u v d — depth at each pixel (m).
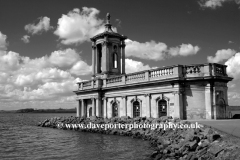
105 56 44.81
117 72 45.69
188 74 30.31
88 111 47.12
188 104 30.05
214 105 29.00
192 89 30.03
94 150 22.81
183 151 17.31
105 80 42.56
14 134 41.09
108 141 27.28
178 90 30.08
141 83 34.66
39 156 21.77
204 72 29.52
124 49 47.12
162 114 32.72
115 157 19.73
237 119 28.75
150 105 34.12
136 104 36.88
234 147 13.85
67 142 28.67
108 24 46.97
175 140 20.70
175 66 30.61
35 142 30.34
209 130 17.88
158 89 32.81
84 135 33.88
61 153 22.55
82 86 47.62
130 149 22.39
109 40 45.44
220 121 24.92
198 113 29.50
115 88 39.72
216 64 29.64
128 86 37.09
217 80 29.36
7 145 28.44
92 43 48.25
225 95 30.78
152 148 22.55
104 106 42.56
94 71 47.69
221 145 14.77
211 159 14.05
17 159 20.84
